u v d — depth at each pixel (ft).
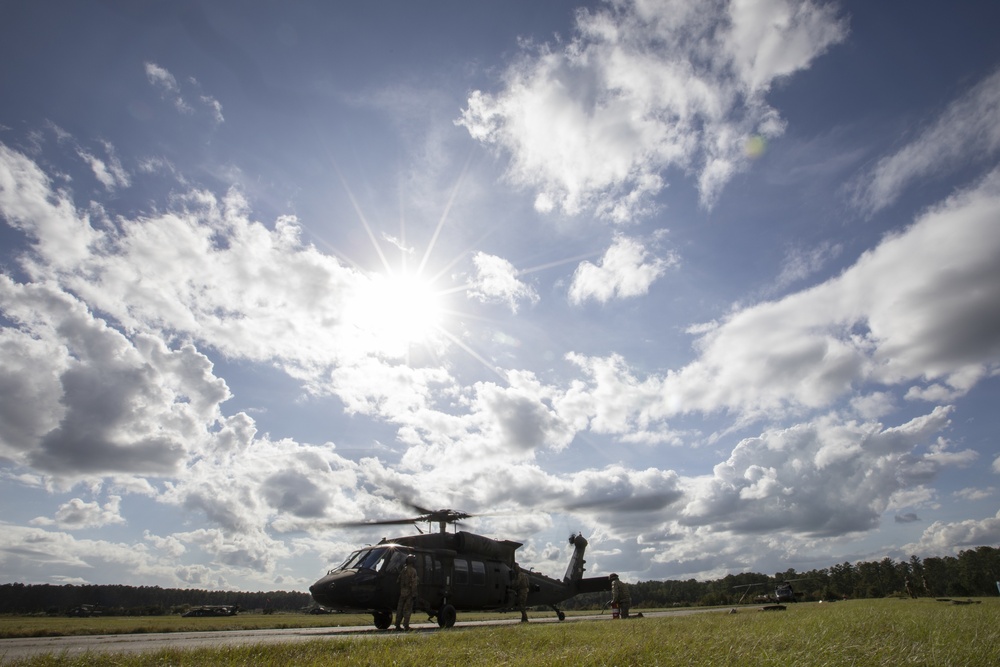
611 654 24.30
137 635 58.59
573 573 92.84
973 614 47.14
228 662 27.96
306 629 68.49
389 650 30.63
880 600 111.04
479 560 74.95
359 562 64.69
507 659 27.58
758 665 21.85
